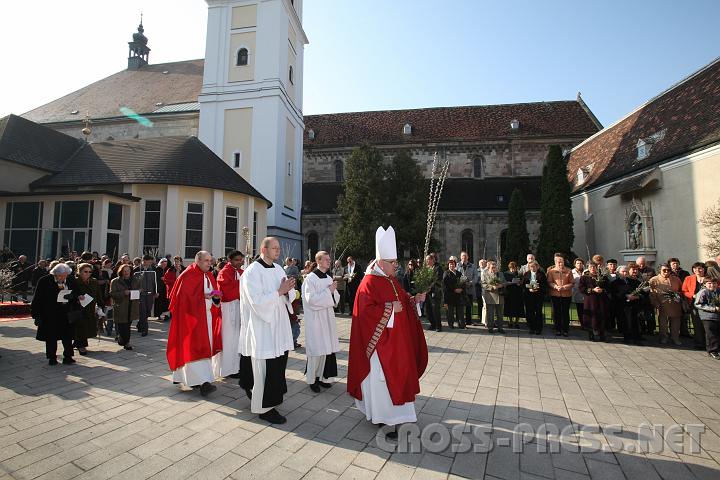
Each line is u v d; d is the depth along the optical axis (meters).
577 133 36.34
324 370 5.82
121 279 8.22
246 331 4.78
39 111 35.69
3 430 4.21
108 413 4.73
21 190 19.20
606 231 22.88
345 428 4.40
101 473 3.37
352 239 26.86
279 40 28.17
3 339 8.88
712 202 15.55
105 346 8.52
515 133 37.94
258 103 27.80
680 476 3.48
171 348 5.55
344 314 13.80
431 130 40.00
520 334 10.55
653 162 18.61
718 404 5.26
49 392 5.47
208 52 29.19
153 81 36.28
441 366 7.16
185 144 20.92
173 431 4.24
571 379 6.38
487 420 4.67
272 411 4.57
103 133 32.47
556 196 23.66
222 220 19.23
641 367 7.15
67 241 16.66
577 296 11.15
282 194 27.94
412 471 3.48
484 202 33.41
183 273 5.68
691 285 9.00
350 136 40.84
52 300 6.84
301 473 3.41
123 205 17.53
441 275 11.38
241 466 3.52
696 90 19.86
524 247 26.78
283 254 27.53
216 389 5.72
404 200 27.91
